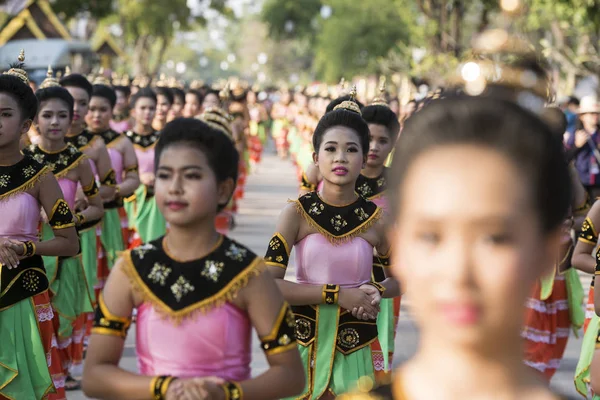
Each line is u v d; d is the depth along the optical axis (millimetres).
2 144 6480
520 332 1525
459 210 1442
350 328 6020
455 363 1567
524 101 1504
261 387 3555
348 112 6168
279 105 41000
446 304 1468
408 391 1642
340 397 1904
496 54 1535
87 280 9383
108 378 3584
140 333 3639
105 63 62469
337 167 6027
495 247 1452
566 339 8969
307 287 5922
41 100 8422
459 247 1451
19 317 6586
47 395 6941
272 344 3635
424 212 1460
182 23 66062
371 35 64312
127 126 14758
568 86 32219
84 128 10070
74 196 8562
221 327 3572
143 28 64500
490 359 1556
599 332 5367
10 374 6504
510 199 1438
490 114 1463
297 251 6129
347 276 6023
